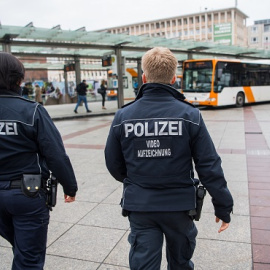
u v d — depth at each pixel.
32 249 2.05
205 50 23.78
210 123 12.35
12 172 2.03
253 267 2.81
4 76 2.06
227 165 6.23
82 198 4.65
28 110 2.05
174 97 1.99
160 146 1.85
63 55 22.39
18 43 14.95
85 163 6.76
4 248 3.32
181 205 1.84
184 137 1.86
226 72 18.58
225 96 18.53
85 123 14.11
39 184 2.04
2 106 2.04
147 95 1.95
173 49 21.19
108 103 27.34
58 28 14.33
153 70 1.95
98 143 9.06
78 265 2.94
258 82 20.91
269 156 6.86
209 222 3.72
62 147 2.13
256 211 3.98
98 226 3.72
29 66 29.12
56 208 4.29
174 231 1.89
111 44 18.39
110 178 5.62
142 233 1.88
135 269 1.84
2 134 2.01
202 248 3.16
